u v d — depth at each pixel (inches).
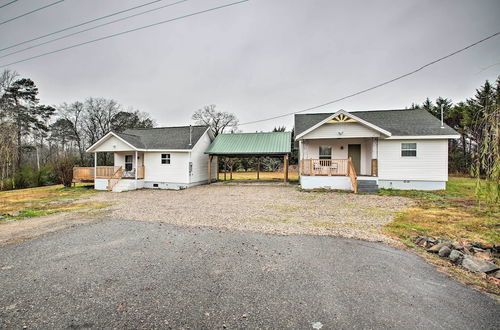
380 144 555.2
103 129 1343.5
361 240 205.6
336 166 579.8
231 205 381.7
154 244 197.5
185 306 109.3
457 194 466.0
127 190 632.4
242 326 94.7
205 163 777.6
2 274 143.8
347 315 101.8
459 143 1066.7
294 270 147.6
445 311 104.8
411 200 406.3
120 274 142.8
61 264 158.1
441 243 182.7
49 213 331.3
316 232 229.6
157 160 684.1
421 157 536.1
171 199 456.1
